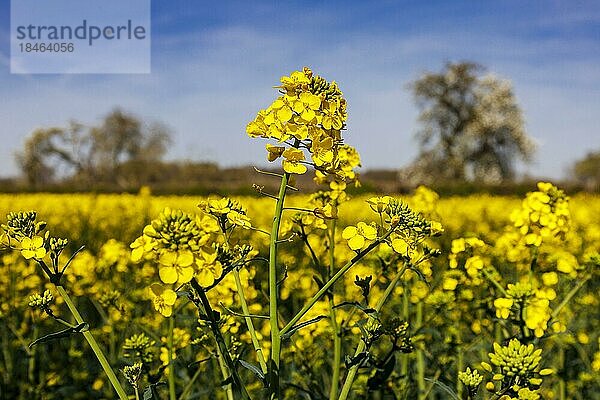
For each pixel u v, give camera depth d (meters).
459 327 5.16
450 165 53.66
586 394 5.41
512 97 53.78
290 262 5.98
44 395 5.48
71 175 55.16
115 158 57.44
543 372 2.96
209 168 45.84
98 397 5.65
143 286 7.04
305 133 2.65
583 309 7.04
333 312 3.64
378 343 5.42
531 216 4.18
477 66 53.72
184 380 4.96
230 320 3.93
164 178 57.62
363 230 2.68
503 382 3.01
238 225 2.74
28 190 32.72
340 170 2.80
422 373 4.54
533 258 4.27
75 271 6.27
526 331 3.80
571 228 4.24
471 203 22.03
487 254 6.74
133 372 2.78
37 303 2.73
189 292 2.54
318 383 4.54
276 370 2.49
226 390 3.13
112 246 6.64
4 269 6.74
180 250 2.25
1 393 5.76
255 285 4.29
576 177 57.62
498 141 53.81
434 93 54.00
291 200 16.12
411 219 2.71
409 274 4.40
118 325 5.65
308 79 2.77
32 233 2.58
